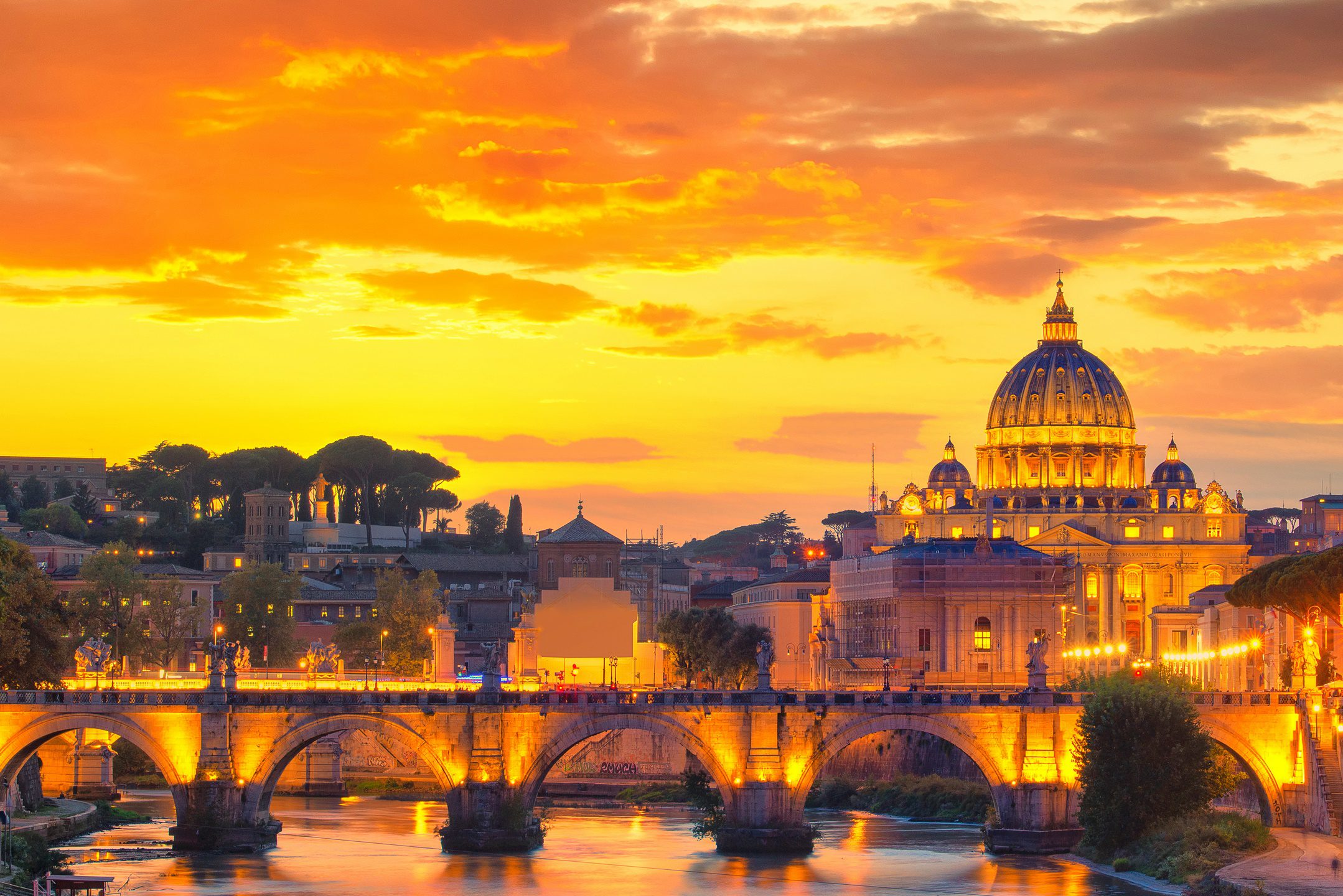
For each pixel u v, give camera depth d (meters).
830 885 191.88
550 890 189.12
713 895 186.62
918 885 191.38
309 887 190.12
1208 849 187.75
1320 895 162.38
